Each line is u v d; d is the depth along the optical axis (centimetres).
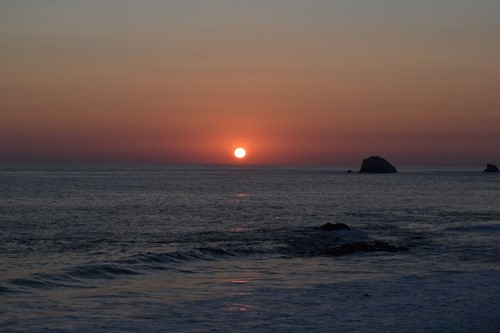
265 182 15588
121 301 2016
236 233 4378
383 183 15300
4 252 3372
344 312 1902
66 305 1942
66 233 4359
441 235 4319
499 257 3209
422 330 1702
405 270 2756
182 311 1886
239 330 1680
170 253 2995
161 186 12506
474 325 1764
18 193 9344
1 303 1955
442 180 18050
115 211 6303
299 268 2794
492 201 8488
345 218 5747
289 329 1695
